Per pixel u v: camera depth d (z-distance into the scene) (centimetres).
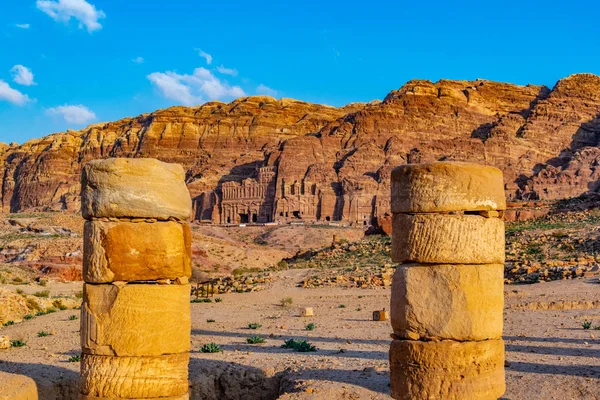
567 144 18800
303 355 1845
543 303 2805
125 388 1173
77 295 4684
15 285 5162
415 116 19550
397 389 1162
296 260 6412
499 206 1159
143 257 1189
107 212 1186
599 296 2889
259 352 1936
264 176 17000
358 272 4606
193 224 14275
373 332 2352
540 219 6544
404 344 1150
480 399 1120
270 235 12638
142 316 1180
